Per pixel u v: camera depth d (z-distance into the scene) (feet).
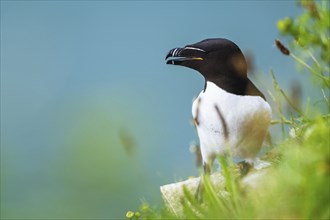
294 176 17.78
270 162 18.49
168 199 18.62
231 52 18.56
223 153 18.60
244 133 18.53
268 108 18.53
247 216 17.85
